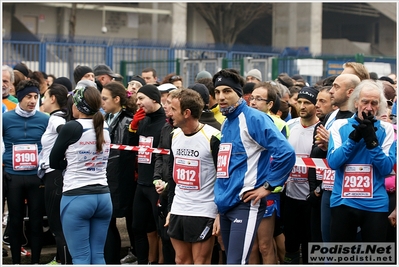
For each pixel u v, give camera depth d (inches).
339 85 238.8
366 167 215.6
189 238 225.9
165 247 267.7
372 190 215.8
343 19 1806.1
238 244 213.5
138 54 955.3
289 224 284.0
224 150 217.6
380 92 214.4
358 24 1803.6
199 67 863.7
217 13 1492.4
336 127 222.5
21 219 294.5
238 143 215.0
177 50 976.3
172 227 230.7
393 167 233.6
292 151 209.0
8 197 292.0
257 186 212.2
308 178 262.2
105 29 1350.9
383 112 216.5
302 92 273.4
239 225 213.8
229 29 1508.4
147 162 277.1
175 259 251.4
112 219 289.7
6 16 1316.4
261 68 823.1
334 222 221.9
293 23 1385.3
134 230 285.3
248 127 212.8
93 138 237.0
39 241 295.3
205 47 996.6
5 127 290.7
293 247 287.3
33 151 291.6
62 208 238.5
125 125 292.7
